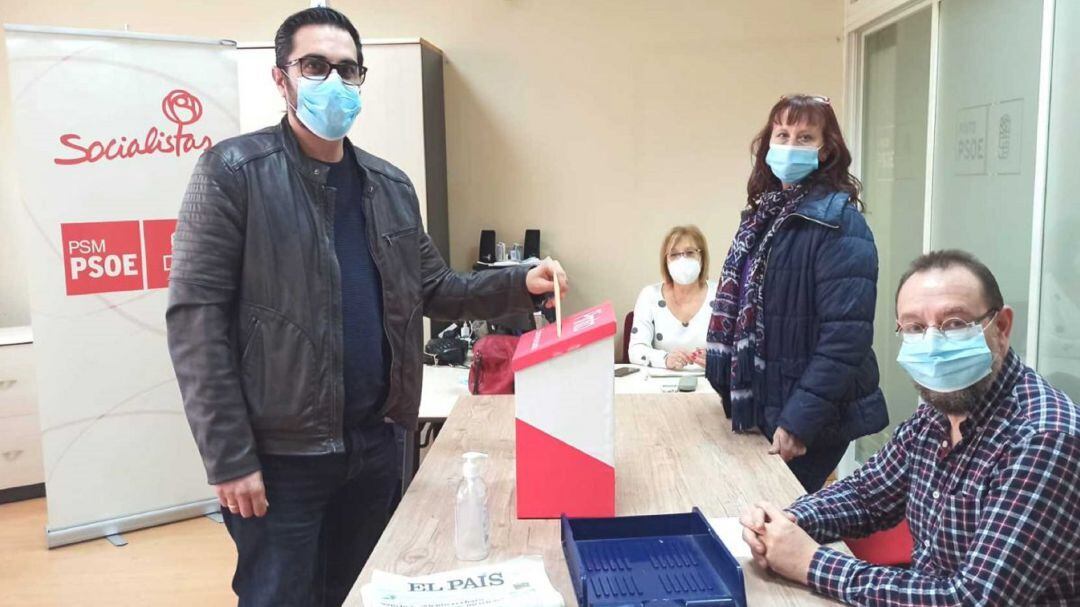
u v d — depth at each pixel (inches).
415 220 79.1
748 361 82.2
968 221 119.4
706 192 170.4
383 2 169.6
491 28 169.3
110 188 135.0
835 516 60.4
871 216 158.6
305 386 68.6
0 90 171.2
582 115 170.1
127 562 131.6
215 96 141.7
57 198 131.8
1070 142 95.3
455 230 175.6
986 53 113.6
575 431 62.1
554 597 50.1
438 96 167.5
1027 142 103.7
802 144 81.1
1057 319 98.7
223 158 67.3
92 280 135.2
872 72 156.9
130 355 139.0
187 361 65.9
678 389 117.0
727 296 86.0
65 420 135.9
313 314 69.1
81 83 131.4
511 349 116.3
